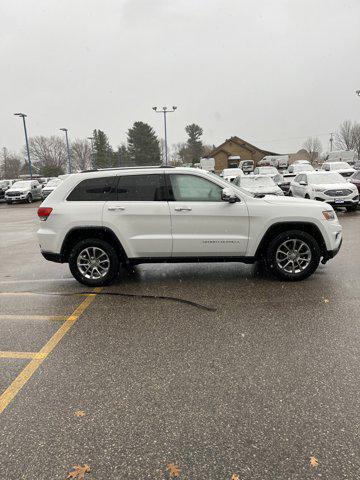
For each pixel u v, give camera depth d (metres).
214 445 2.48
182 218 5.61
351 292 5.24
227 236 5.65
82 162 92.62
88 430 2.65
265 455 2.38
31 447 2.51
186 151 92.62
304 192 15.23
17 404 2.96
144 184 5.71
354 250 7.95
